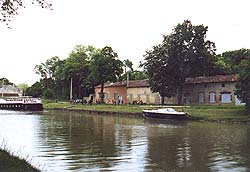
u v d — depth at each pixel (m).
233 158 19.28
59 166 17.03
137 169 16.55
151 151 21.44
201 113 47.25
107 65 77.81
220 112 46.84
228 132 31.86
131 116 54.84
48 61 128.62
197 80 61.50
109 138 27.66
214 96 58.12
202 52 58.94
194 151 21.50
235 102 54.78
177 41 58.31
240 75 43.88
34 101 79.19
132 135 29.72
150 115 50.41
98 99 89.31
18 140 26.27
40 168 16.34
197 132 31.97
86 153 20.66
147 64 59.72
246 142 25.34
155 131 32.94
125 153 20.66
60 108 77.94
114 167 16.88
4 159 13.09
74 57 105.94
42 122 43.94
